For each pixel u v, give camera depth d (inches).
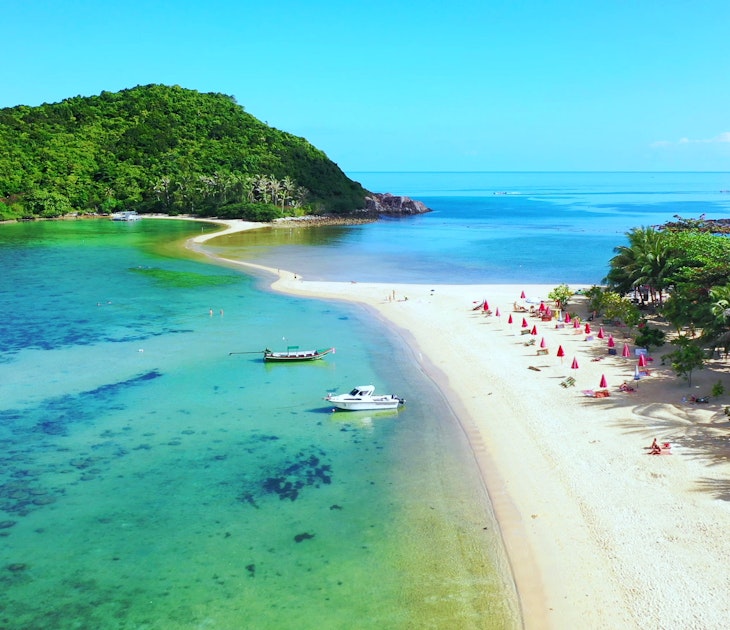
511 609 922.1
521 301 2901.1
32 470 1358.3
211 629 893.8
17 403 1731.1
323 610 929.5
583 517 1129.4
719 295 1868.8
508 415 1598.2
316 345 2295.8
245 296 3157.0
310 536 1115.3
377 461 1397.6
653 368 1900.8
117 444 1487.5
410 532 1122.7
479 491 1254.3
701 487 1193.4
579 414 1567.4
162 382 1908.2
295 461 1402.6
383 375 1966.0
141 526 1149.1
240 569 1026.1
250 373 1994.3
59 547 1085.8
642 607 902.4
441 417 1631.4
